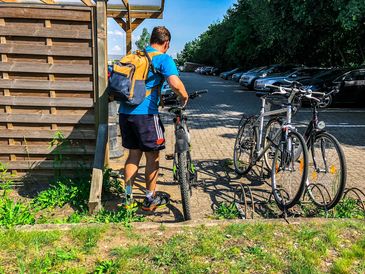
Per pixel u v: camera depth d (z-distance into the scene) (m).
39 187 4.91
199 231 3.36
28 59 4.59
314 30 18.38
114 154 6.38
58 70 4.60
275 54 30.66
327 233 3.27
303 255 2.94
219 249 3.03
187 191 3.77
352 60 23.11
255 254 2.95
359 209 4.14
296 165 4.16
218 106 15.09
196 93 4.34
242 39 31.77
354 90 14.02
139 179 5.27
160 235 3.29
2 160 4.93
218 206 4.37
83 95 4.70
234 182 5.29
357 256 2.93
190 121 11.07
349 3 11.46
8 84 4.64
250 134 5.46
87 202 4.21
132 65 3.69
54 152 4.84
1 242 3.05
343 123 10.61
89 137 4.81
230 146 7.62
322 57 24.22
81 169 4.90
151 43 3.95
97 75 4.60
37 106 4.74
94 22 4.46
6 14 4.41
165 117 11.69
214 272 2.71
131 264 2.80
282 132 4.39
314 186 4.24
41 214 4.07
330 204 3.96
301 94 4.39
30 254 2.92
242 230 3.36
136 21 8.84
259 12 19.19
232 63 47.66
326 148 4.09
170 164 6.11
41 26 4.48
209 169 5.92
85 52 4.56
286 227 3.45
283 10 15.05
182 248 3.04
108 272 2.69
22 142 4.87
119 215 3.81
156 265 2.80
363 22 14.98
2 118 4.74
